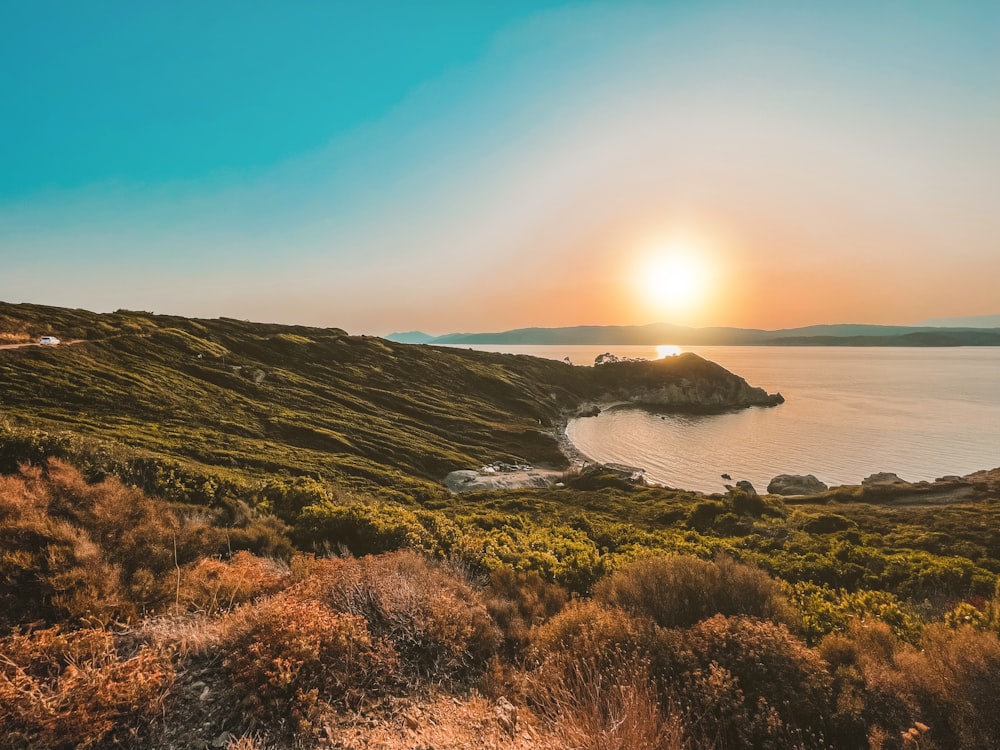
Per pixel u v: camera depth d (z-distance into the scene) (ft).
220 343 280.92
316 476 121.49
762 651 19.80
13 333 200.23
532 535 66.74
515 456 227.40
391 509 61.46
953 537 93.35
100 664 16.65
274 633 18.42
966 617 29.76
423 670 20.26
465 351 486.79
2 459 46.60
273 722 15.25
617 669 19.08
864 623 26.23
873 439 288.30
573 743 14.80
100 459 53.88
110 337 226.38
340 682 17.51
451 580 30.89
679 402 448.65
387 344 386.32
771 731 16.37
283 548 40.50
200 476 61.72
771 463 249.75
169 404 155.94
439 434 236.02
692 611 26.45
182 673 17.13
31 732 13.39
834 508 136.87
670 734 15.44
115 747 13.84
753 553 68.13
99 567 23.40
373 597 24.08
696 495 145.48
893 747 16.51
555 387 425.69
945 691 17.81
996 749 15.92
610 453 273.13
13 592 20.75
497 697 18.80
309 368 282.97
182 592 23.86
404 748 14.84
